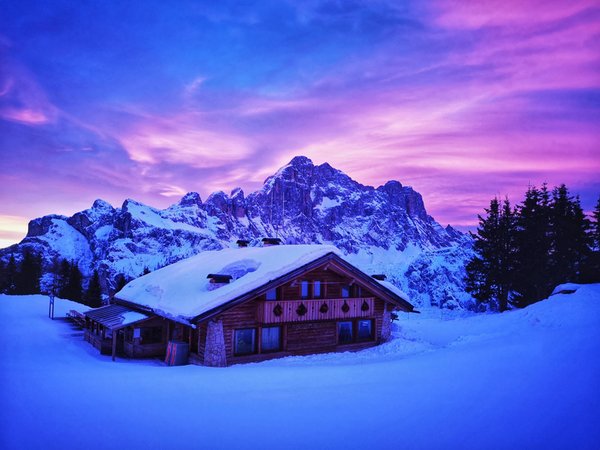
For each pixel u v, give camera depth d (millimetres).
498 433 7668
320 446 7391
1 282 86875
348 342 24188
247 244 31969
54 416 8898
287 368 16203
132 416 9031
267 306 20438
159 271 31047
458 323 31938
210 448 7320
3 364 16672
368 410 9312
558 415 8219
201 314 18344
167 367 18094
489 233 46969
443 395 10094
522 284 44812
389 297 25422
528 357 13164
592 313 20734
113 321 21594
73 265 76688
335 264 22812
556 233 46312
